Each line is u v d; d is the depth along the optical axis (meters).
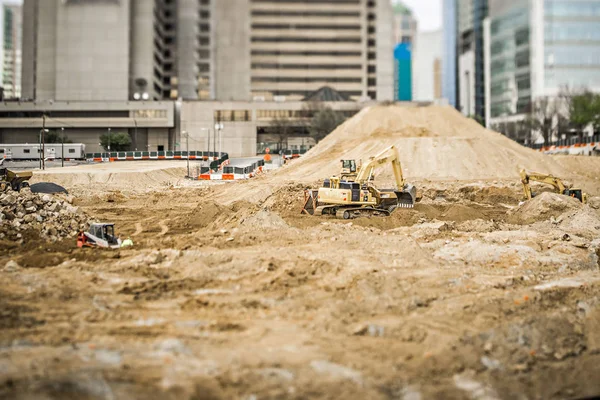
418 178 58.41
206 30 146.12
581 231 34.09
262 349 15.55
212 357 14.95
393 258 24.80
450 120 75.31
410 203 40.44
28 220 28.02
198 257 24.00
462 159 61.31
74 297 19.22
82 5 115.75
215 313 18.17
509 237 30.78
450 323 17.86
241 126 108.81
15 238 26.89
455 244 28.34
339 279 21.39
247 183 52.31
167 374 13.95
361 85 147.50
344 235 29.00
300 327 17.22
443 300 19.91
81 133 108.56
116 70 115.75
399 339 16.66
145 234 31.89
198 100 114.06
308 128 109.31
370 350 15.86
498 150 63.91
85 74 115.44
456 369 15.31
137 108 108.62
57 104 107.56
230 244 27.20
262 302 19.09
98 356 14.74
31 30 121.25
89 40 115.75
